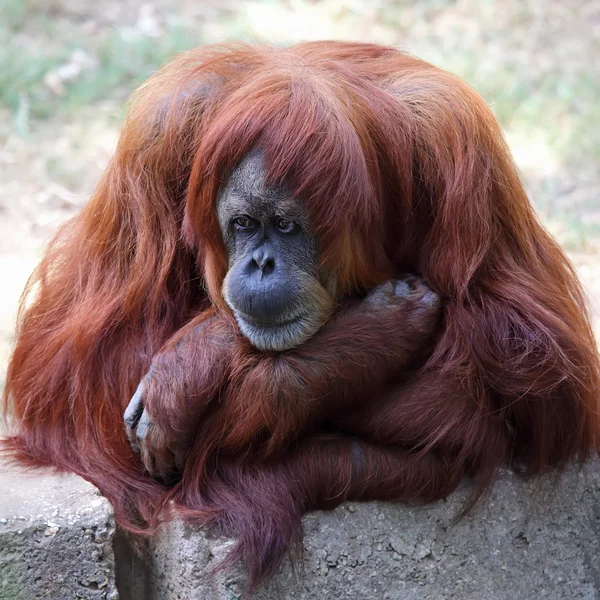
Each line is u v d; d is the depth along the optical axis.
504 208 5.73
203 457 5.52
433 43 15.35
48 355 6.19
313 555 5.56
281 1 16.61
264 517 5.43
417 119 5.60
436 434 5.56
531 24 15.93
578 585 6.20
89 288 6.06
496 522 5.91
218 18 16.02
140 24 15.72
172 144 5.70
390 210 5.69
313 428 5.61
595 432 6.12
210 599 5.39
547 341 5.59
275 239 5.28
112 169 6.04
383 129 5.48
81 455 5.94
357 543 5.62
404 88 5.71
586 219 11.35
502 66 14.73
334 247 5.29
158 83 6.06
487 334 5.57
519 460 6.01
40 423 6.19
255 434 5.44
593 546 6.22
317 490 5.56
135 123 5.89
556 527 6.08
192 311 6.01
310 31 15.48
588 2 16.50
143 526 5.79
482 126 5.70
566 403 5.77
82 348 5.96
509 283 5.67
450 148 5.55
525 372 5.58
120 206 5.96
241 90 5.34
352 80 5.57
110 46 14.89
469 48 15.19
